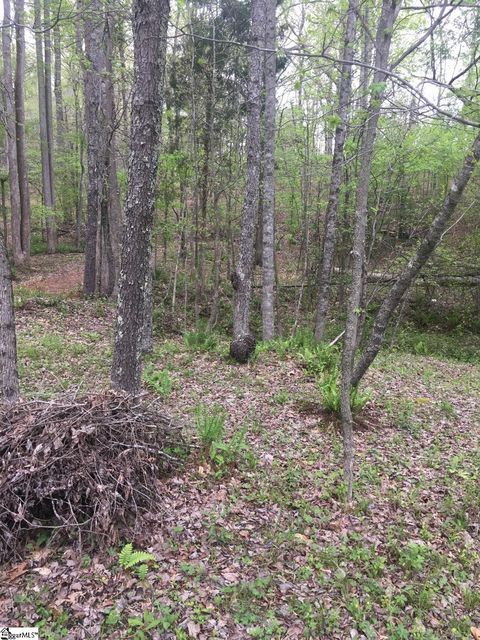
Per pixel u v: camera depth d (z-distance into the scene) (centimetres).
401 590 360
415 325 1673
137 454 420
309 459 553
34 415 414
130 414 450
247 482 490
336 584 358
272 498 463
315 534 418
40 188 2852
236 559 376
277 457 551
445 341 1534
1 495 365
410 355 1302
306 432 626
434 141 1041
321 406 697
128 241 542
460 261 1565
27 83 2438
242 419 650
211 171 1471
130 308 556
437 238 537
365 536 421
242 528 416
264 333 1191
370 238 1540
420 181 1463
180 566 360
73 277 1991
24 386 723
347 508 459
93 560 359
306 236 1501
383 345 1452
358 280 532
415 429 664
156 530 396
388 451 592
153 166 530
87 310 1410
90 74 1478
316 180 1582
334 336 1454
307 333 1125
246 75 1541
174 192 1425
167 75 1534
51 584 335
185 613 318
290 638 309
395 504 475
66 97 2681
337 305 1733
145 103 506
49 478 374
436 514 464
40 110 2217
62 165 2672
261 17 1027
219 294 1714
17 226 1998
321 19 750
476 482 525
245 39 1577
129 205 534
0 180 2105
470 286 1627
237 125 1559
